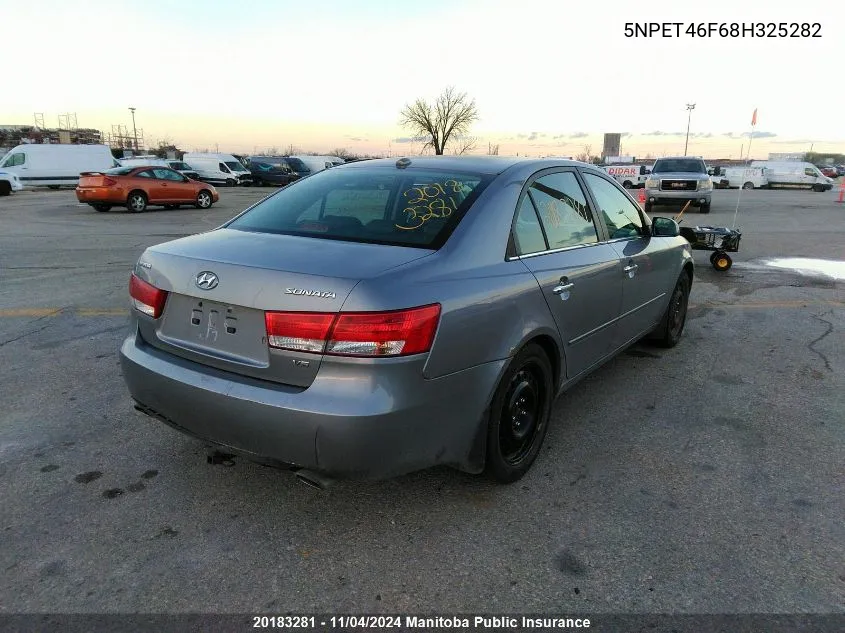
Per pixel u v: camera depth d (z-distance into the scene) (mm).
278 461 2508
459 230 2844
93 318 6172
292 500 3031
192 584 2449
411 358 2420
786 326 6211
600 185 4172
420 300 2457
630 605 2369
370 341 2336
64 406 4059
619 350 4328
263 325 2496
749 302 7234
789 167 41812
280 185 37938
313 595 2406
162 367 2766
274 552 2648
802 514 2973
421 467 2627
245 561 2590
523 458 3256
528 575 2529
